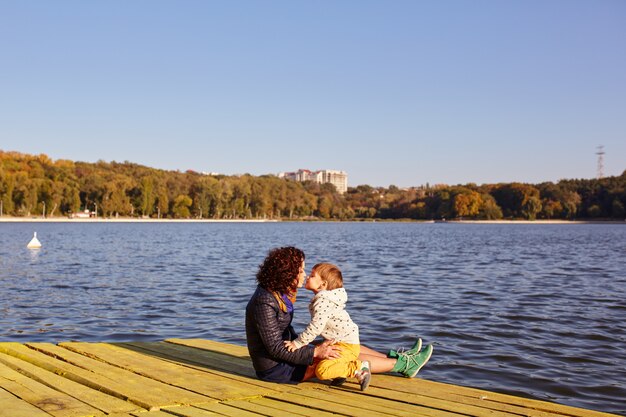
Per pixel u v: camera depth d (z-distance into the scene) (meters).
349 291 17.64
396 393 5.61
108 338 10.70
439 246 47.94
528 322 12.38
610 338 10.82
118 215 131.25
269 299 5.66
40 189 117.56
